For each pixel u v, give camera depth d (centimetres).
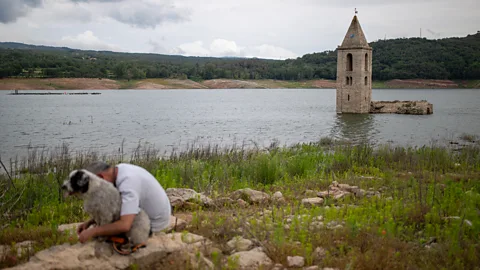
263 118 5938
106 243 607
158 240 642
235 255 642
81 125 4816
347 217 825
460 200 945
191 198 970
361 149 1994
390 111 6700
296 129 4506
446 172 1519
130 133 4059
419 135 3881
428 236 748
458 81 19775
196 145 3228
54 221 845
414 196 1016
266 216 855
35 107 8100
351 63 7012
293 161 1617
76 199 1063
